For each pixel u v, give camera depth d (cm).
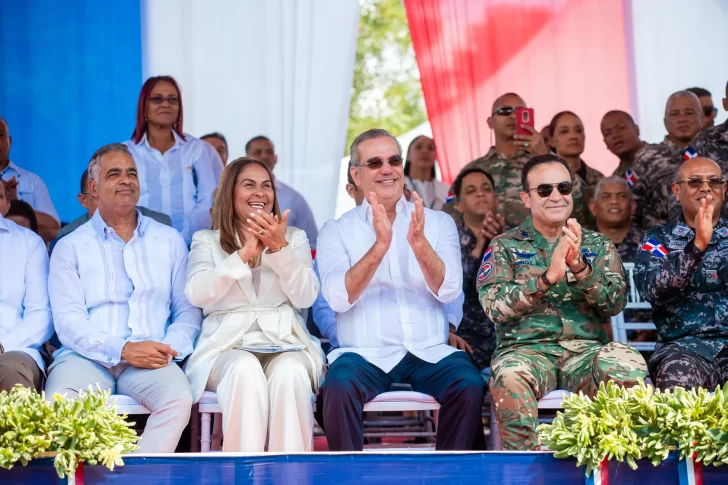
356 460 674
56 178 1348
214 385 905
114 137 1368
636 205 1396
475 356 1191
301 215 1445
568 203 959
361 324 968
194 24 1412
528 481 682
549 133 1455
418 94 2453
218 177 1398
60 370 900
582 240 974
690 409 674
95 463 653
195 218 1359
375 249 918
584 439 667
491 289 951
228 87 1425
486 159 1429
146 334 959
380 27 2430
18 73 1346
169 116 1363
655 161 1393
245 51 1430
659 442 671
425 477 676
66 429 652
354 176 1014
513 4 1495
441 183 1512
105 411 675
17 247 974
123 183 962
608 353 879
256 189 966
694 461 673
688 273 922
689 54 1475
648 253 995
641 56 1480
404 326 961
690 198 991
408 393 905
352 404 882
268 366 918
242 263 919
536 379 890
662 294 945
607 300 918
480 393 891
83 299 957
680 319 975
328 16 1452
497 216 1301
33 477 656
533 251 970
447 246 1002
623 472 677
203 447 895
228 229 970
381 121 2455
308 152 1451
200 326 986
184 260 1002
